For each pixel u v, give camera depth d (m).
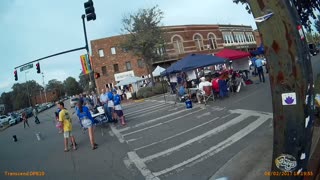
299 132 2.32
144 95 30.28
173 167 6.18
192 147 7.42
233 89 16.56
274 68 2.36
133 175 6.13
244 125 8.61
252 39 60.22
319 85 6.58
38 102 114.81
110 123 15.05
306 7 6.75
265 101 11.76
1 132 32.75
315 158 3.41
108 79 43.91
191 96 16.62
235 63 19.55
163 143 8.47
